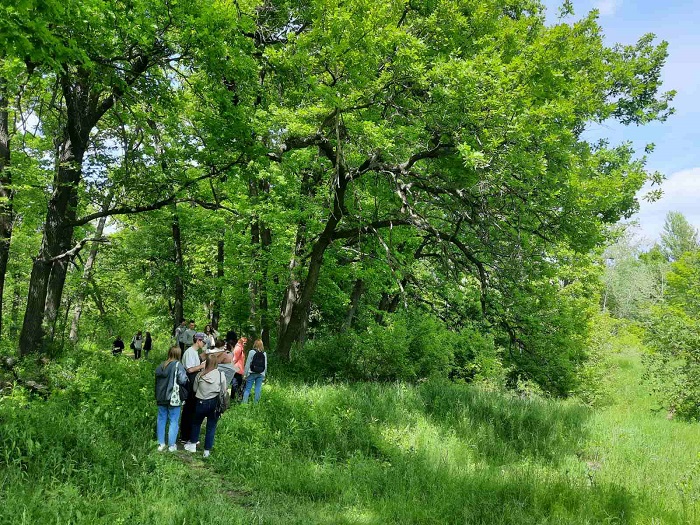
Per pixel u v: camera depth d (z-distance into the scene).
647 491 7.63
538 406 13.38
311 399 11.25
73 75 11.98
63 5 8.16
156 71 12.90
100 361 11.65
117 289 25.05
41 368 11.09
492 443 10.27
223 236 20.50
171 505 5.44
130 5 9.99
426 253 20.14
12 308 28.36
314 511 6.25
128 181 14.28
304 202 16.17
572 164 14.16
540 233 14.11
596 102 17.73
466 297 18.50
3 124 14.49
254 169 14.54
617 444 10.58
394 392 12.88
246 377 10.88
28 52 7.76
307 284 16.61
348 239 18.38
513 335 18.06
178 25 11.09
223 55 11.67
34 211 16.03
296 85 13.58
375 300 27.98
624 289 58.06
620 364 25.16
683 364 16.44
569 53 14.39
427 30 14.35
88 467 5.96
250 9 14.43
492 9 15.25
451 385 15.48
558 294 19.67
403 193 14.17
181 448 8.27
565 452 10.02
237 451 8.15
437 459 8.89
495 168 12.17
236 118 13.19
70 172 14.09
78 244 14.62
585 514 6.63
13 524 4.22
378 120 13.86
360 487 7.36
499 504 6.92
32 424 6.68
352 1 12.25
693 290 21.36
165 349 28.84
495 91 11.89
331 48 12.14
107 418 7.83
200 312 28.23
